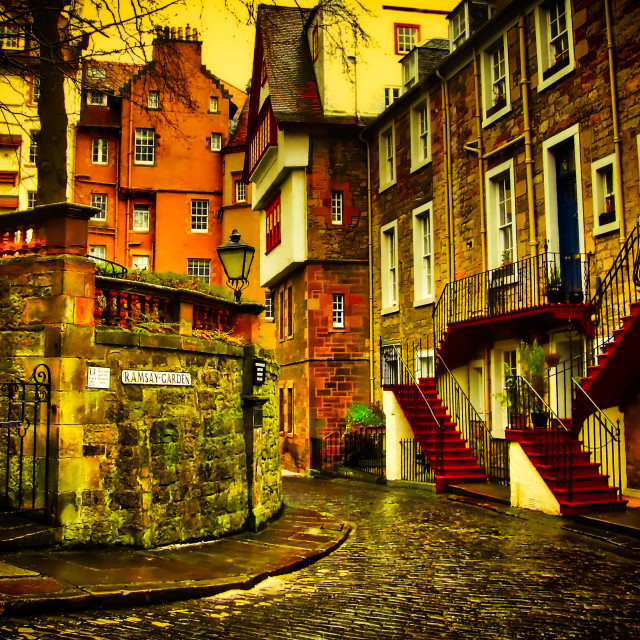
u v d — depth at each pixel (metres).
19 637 5.22
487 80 17.58
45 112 11.87
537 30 15.44
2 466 8.58
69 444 8.14
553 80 14.88
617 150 13.02
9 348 8.55
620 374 12.21
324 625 5.95
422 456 17.69
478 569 8.27
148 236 40.00
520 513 12.36
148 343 8.91
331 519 11.88
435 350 18.19
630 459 12.63
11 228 8.88
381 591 7.23
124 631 5.55
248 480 10.79
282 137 24.20
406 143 21.73
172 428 9.10
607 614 6.41
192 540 9.34
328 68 24.42
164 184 39.94
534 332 14.83
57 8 9.94
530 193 15.52
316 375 23.50
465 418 17.94
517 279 15.88
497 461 16.62
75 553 7.94
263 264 28.77
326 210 24.02
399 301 21.89
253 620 6.05
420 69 23.03
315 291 23.77
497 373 17.00
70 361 8.22
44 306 8.35
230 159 39.84
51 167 11.85
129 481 8.54
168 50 11.62
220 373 10.28
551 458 12.38
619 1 13.16
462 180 18.53
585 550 9.34
